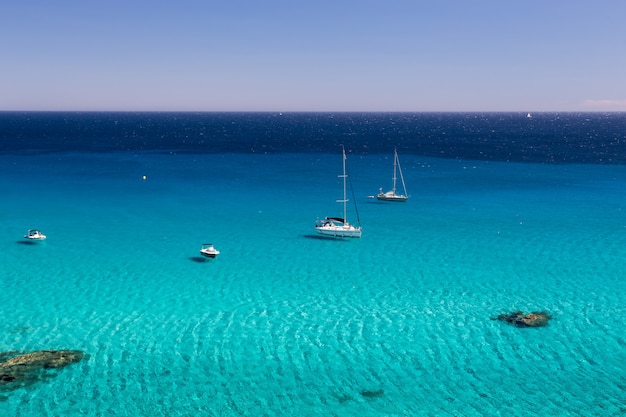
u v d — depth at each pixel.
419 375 32.72
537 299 43.62
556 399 30.19
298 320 40.22
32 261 54.12
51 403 29.66
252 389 31.30
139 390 31.08
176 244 60.38
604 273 49.41
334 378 32.44
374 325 39.28
